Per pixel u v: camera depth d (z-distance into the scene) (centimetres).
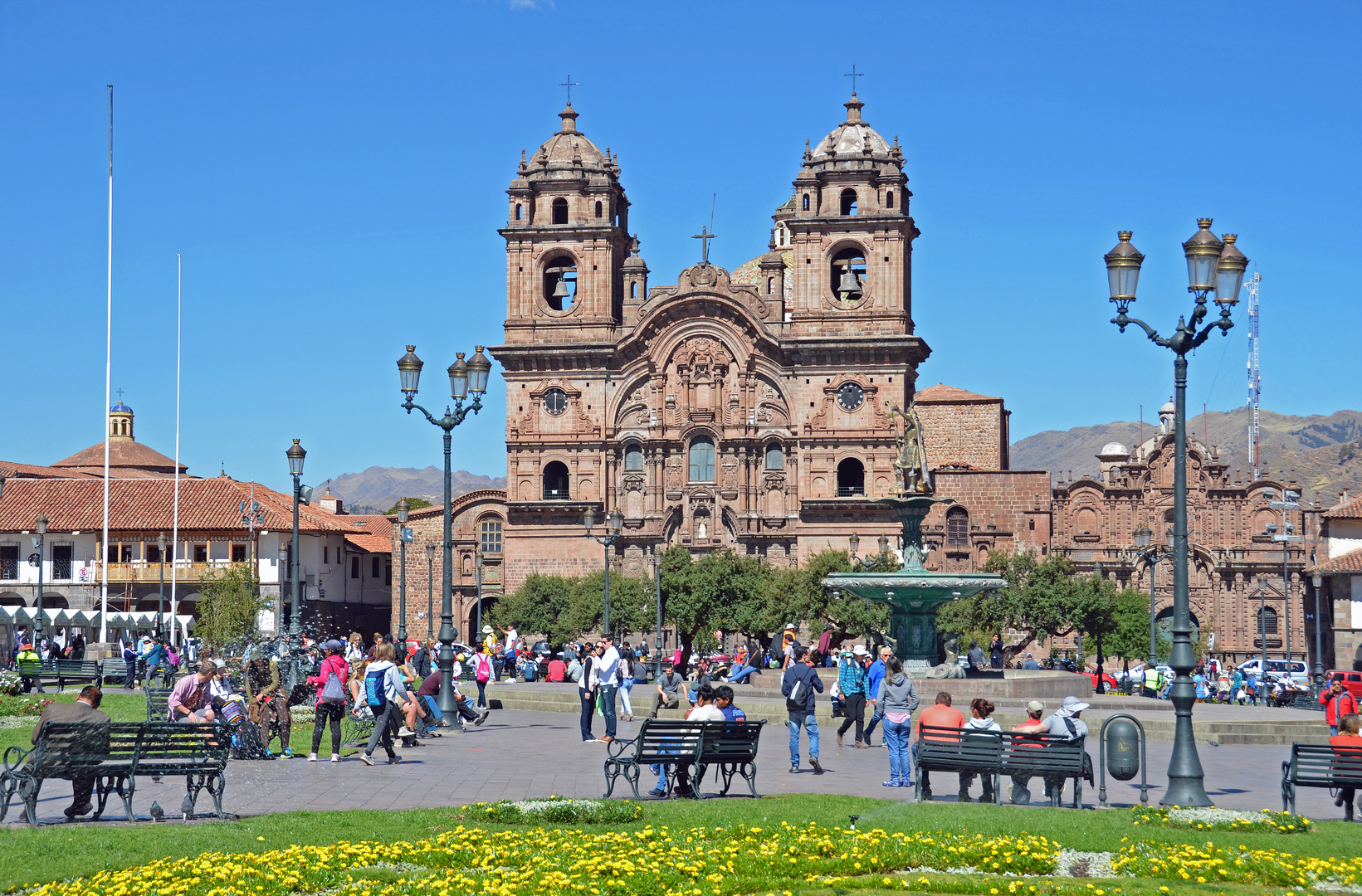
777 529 10731
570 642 9600
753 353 10806
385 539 13250
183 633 8919
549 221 11194
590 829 2175
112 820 2267
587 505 10869
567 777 2888
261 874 1842
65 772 2194
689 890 1781
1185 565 2484
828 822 2242
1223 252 2569
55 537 10950
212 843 2052
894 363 10588
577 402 11044
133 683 5722
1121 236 2655
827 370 10669
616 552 10938
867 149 10738
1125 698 5100
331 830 2161
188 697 2983
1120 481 11606
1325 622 11238
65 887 1769
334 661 3512
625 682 4384
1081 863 1969
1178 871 1894
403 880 1819
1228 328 2564
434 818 2273
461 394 4291
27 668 5334
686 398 10894
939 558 11306
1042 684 4850
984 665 5369
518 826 2198
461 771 2992
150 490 11256
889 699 2834
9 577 10931
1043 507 11238
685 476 10881
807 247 10781
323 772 2947
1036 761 2394
